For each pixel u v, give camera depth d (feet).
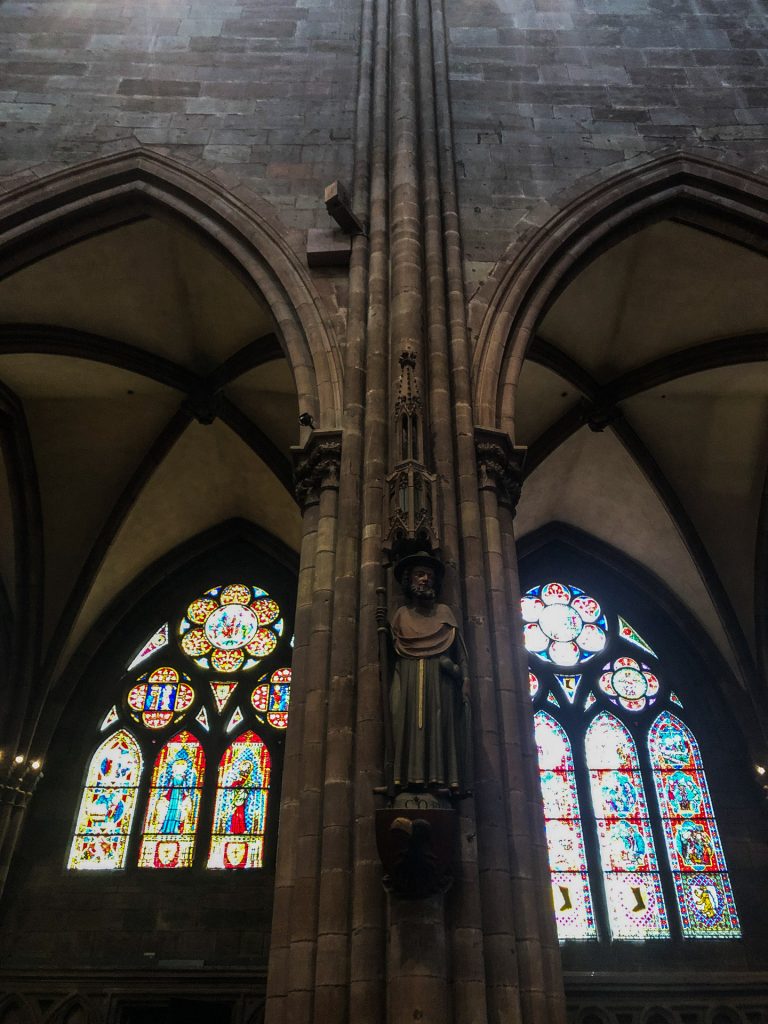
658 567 68.13
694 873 57.77
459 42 54.95
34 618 61.26
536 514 69.10
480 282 43.04
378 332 38.81
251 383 60.54
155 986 52.01
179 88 51.60
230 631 67.31
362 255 42.27
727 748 62.28
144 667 65.67
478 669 30.50
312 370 39.91
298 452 36.81
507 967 25.63
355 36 54.90
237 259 44.62
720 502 64.03
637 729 63.72
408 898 25.44
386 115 48.85
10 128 48.96
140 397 60.39
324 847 27.09
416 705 27.20
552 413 62.39
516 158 48.83
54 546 62.69
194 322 56.24
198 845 58.03
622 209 47.44
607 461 65.00
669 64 54.49
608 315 55.83
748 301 53.67
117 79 51.90
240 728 62.95
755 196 47.42
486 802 28.04
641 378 58.90
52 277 51.39
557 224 45.88
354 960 25.05
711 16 57.52
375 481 33.99
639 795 61.00
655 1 58.34
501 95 52.08
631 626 68.33
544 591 69.62
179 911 55.26
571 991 52.37
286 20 55.88
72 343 55.11
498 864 27.07
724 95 52.70
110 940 54.19
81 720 62.85
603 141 50.01
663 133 50.57
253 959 53.47
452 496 34.19
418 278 40.55
